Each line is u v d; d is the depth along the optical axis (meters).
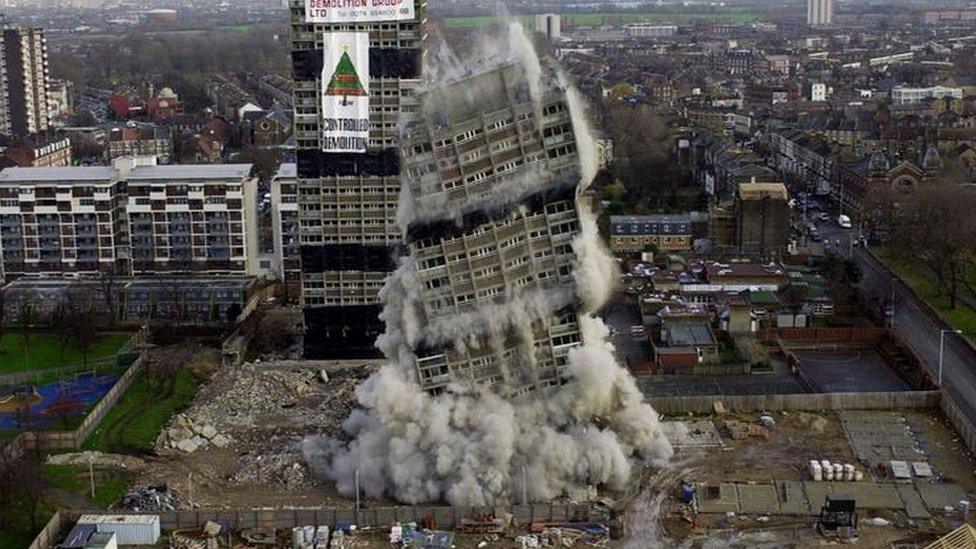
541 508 189.75
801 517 189.00
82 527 181.12
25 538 184.88
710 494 196.38
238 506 196.25
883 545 178.75
